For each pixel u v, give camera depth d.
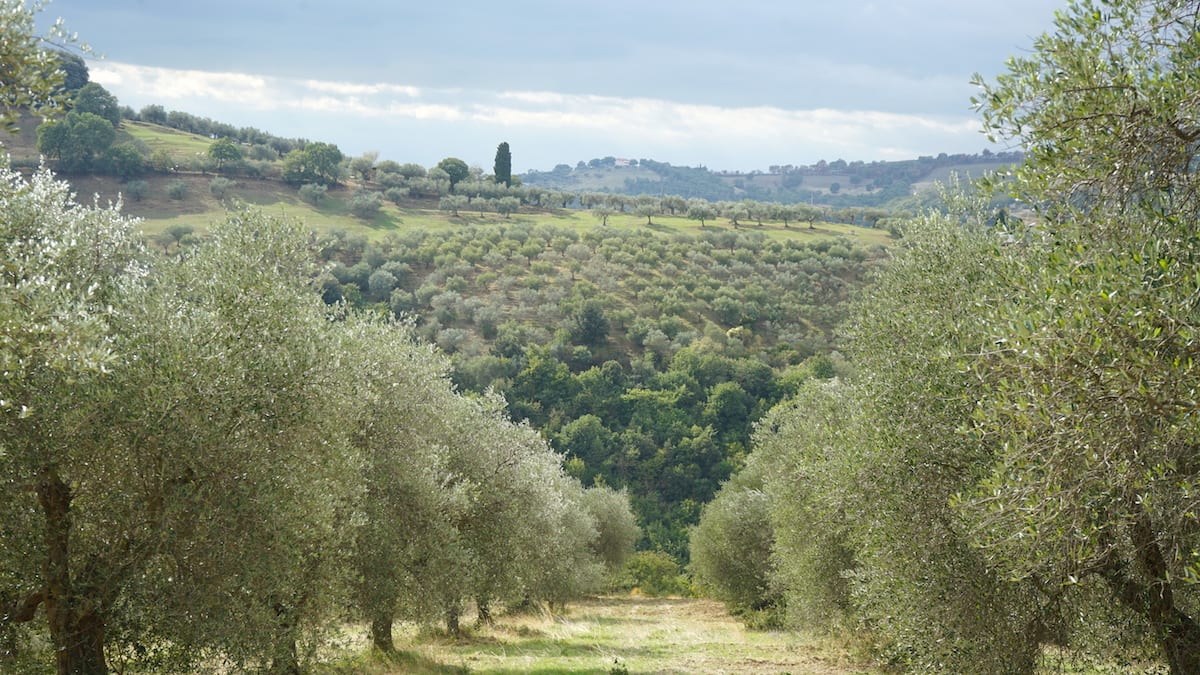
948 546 11.33
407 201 135.62
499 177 161.88
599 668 19.95
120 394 10.33
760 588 34.97
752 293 94.25
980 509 7.52
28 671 10.56
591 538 40.75
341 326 17.83
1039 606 10.45
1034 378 6.56
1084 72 7.02
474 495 21.56
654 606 46.12
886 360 12.85
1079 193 7.45
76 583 10.51
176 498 10.62
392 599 17.55
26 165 99.38
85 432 10.17
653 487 66.50
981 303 9.26
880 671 18.95
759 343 84.81
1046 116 7.32
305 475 12.87
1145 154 6.98
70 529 10.70
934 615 11.29
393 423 18.73
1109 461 6.40
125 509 10.66
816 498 15.12
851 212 146.38
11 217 10.80
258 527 11.30
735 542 37.53
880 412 12.45
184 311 11.71
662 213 150.50
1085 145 7.07
